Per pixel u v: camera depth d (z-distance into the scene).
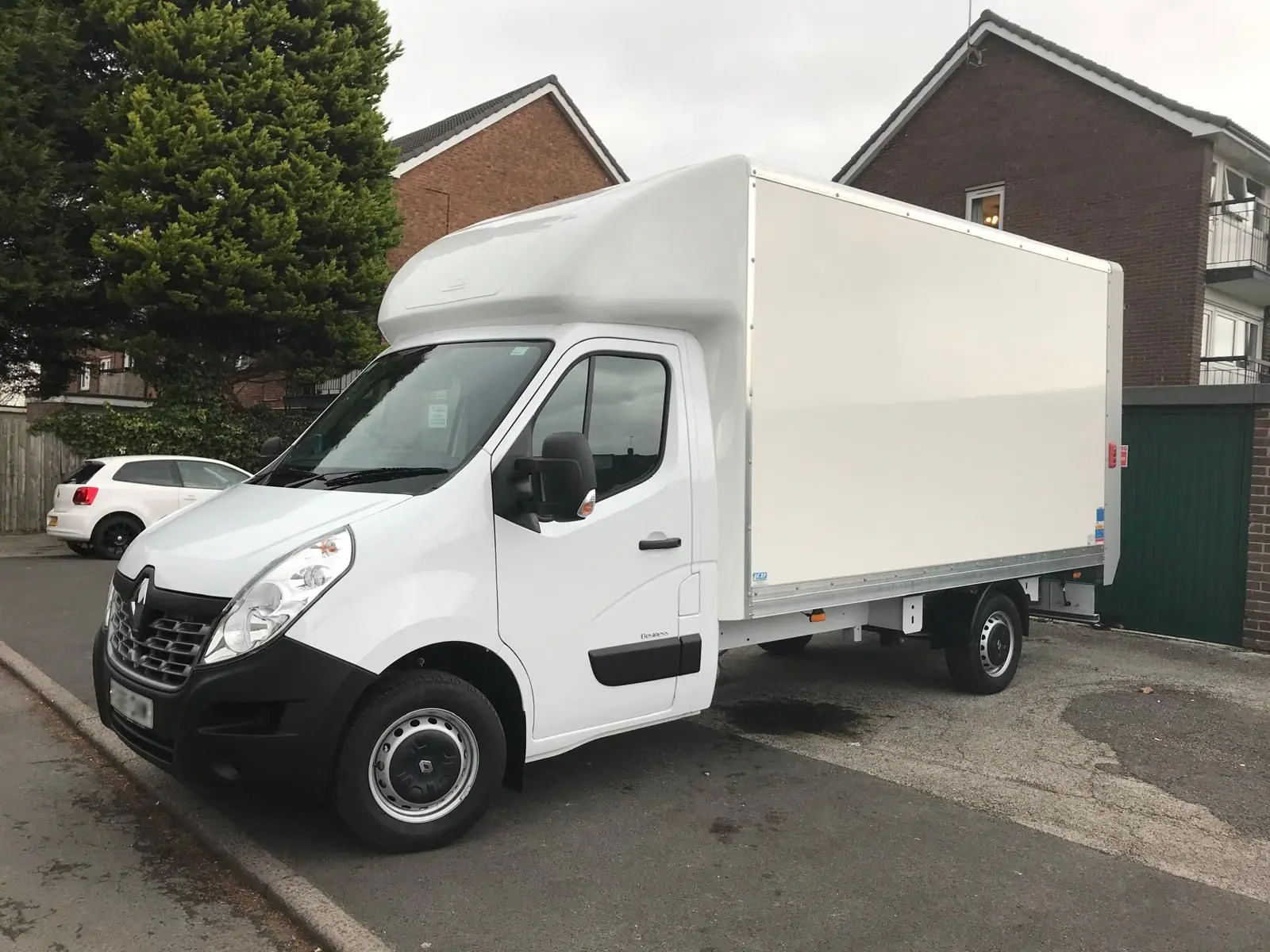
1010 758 5.48
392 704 3.82
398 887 3.71
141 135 14.37
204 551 3.82
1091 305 7.36
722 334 4.83
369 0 17.02
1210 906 3.73
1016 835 4.38
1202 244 17.92
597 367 4.46
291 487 4.34
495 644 4.02
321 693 3.58
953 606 6.71
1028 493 6.76
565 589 4.25
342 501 3.98
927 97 21.36
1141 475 9.25
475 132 23.11
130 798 4.60
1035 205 19.91
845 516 5.37
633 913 3.57
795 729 6.02
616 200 4.54
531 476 3.98
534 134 24.39
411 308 5.19
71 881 3.76
